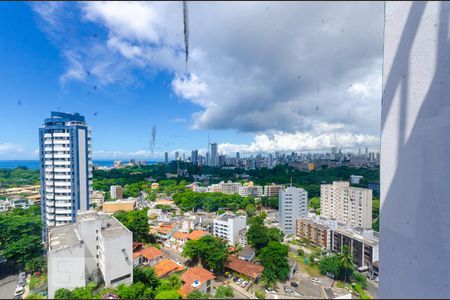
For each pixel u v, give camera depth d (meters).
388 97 3.75
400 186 3.66
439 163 3.56
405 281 3.48
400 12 3.53
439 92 3.56
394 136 3.72
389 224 3.66
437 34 3.52
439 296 3.24
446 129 3.57
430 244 3.50
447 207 3.54
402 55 3.64
